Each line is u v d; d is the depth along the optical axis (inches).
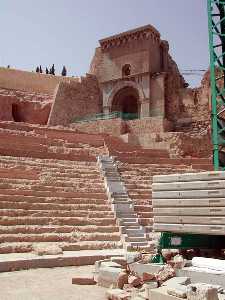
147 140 1343.5
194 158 1198.3
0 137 1003.9
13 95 1827.0
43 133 1182.3
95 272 447.2
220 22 644.1
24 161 900.6
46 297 371.6
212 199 386.9
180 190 413.1
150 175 991.6
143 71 1808.6
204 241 450.9
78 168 936.3
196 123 1578.5
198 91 1716.3
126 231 699.4
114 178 898.7
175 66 1998.0
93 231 691.4
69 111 1833.2
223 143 605.6
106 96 1916.8
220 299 300.0
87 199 782.5
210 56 622.2
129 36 1881.2
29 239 620.7
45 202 738.8
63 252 595.2
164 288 327.3
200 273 361.1
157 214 427.8
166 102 1760.6
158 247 440.5
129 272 424.5
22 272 492.4
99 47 2033.7
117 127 1476.4
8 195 708.7
